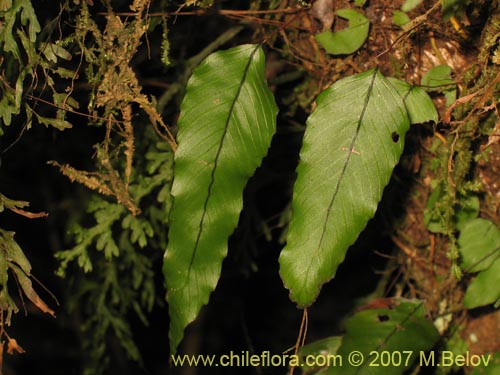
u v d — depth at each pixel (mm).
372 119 547
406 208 662
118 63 589
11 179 791
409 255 670
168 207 698
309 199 545
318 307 778
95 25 583
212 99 559
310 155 548
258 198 759
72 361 904
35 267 832
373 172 544
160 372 872
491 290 590
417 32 600
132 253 754
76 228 700
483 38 580
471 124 595
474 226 601
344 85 552
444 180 610
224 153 554
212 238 548
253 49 566
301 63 662
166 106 704
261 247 793
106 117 600
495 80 552
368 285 742
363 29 609
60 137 739
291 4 637
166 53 609
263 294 833
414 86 564
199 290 546
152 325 874
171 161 690
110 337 842
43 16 592
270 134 560
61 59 610
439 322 652
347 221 543
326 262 542
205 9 636
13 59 572
